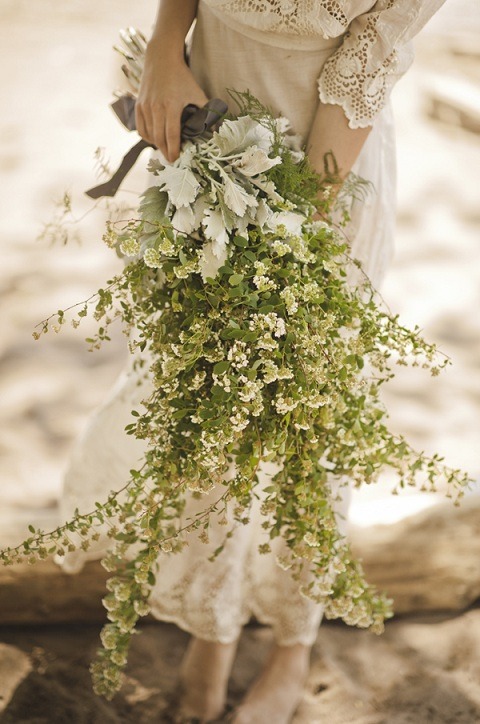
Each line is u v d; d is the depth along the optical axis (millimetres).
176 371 2230
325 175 2643
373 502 3664
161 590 3049
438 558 3475
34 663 3268
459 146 9078
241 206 2256
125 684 3213
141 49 2939
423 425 4781
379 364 2416
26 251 6375
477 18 13562
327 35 2484
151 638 3428
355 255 2900
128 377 3061
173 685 3215
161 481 2424
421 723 3113
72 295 5844
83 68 10969
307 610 3111
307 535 2422
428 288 6266
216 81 2689
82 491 3229
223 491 2855
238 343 2182
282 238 2328
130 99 2873
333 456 2617
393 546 3451
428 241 6984
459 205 7688
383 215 2904
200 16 2697
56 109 9531
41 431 4555
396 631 3496
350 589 2645
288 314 2260
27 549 2453
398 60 2551
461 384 5191
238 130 2375
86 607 3422
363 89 2553
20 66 10961
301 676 3193
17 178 7676
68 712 3082
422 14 2463
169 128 2605
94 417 3186
